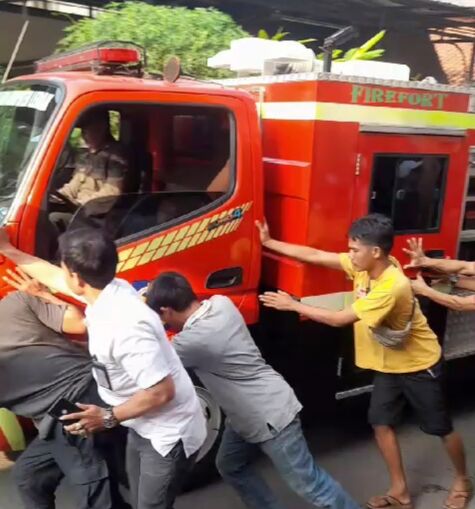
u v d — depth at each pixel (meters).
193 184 3.52
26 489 2.81
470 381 5.18
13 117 3.25
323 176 3.54
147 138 3.49
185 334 2.71
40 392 2.68
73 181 3.16
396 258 3.94
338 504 2.88
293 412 2.83
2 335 2.65
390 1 12.27
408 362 3.35
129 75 3.44
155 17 6.46
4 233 2.87
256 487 3.05
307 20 13.44
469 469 4.07
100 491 2.71
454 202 4.16
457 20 14.24
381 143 3.72
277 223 3.73
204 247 3.40
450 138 4.03
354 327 3.58
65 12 9.70
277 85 3.69
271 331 3.73
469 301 3.36
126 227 3.22
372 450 4.25
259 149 3.50
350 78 3.54
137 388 2.38
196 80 3.73
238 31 6.87
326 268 3.61
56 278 2.79
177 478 2.56
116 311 2.27
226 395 2.81
